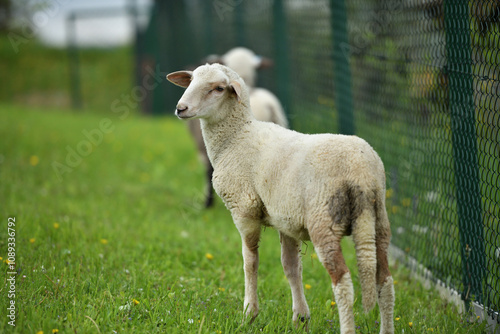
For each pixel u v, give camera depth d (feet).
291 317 16.31
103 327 14.35
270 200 14.92
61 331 13.92
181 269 20.43
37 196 29.30
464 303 17.16
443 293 18.60
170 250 22.63
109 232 23.63
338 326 15.90
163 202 32.12
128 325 14.80
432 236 19.85
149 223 26.84
